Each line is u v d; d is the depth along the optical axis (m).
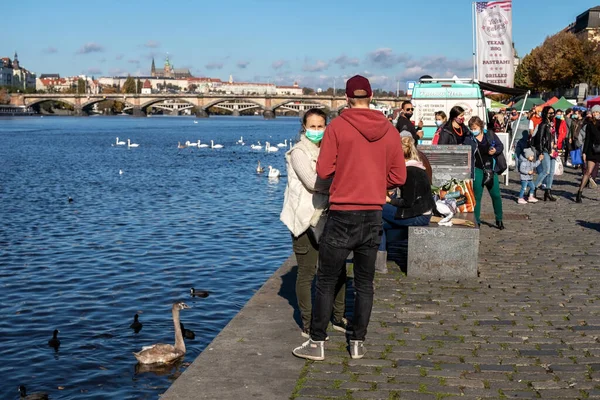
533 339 7.14
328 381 5.96
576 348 6.84
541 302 8.63
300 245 6.98
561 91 90.12
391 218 10.10
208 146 91.88
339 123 6.14
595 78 85.00
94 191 39.66
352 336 6.53
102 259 20.17
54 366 11.77
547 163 19.39
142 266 19.22
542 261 11.16
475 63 23.70
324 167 6.16
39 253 21.14
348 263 10.77
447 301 8.65
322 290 6.37
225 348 6.75
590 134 18.98
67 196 37.12
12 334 13.41
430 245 9.88
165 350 11.82
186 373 6.12
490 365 6.37
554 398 5.61
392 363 6.41
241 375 6.07
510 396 5.65
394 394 5.68
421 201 9.43
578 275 10.18
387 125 6.21
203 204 33.47
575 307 8.40
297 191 6.91
